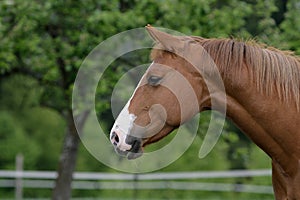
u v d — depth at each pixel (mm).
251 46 6812
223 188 24141
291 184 6812
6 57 12156
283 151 6781
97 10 11711
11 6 12258
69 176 13797
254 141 6902
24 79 16266
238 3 12945
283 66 6738
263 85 6688
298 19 12789
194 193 24609
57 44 12367
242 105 6738
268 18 13094
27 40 12336
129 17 11742
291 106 6723
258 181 24062
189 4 12242
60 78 13656
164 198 24641
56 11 12570
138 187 24328
